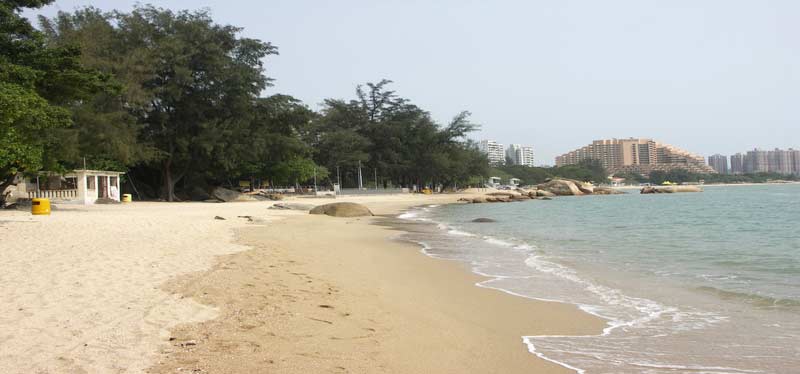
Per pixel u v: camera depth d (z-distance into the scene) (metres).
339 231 20.75
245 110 54.56
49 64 21.55
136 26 48.72
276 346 5.21
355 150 87.69
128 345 4.97
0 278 8.08
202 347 5.04
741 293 8.41
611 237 18.66
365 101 96.31
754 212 34.53
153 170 57.03
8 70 18.20
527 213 37.69
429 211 42.16
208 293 7.54
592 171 190.50
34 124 18.53
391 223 26.70
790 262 11.88
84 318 5.86
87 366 4.35
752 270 10.84
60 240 13.31
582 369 4.85
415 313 7.05
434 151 95.38
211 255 11.64
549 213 37.28
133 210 31.66
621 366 4.95
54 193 36.78
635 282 9.54
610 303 7.80
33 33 21.83
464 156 97.81
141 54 45.12
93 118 33.16
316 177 77.69
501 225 25.50
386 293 8.39
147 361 4.56
